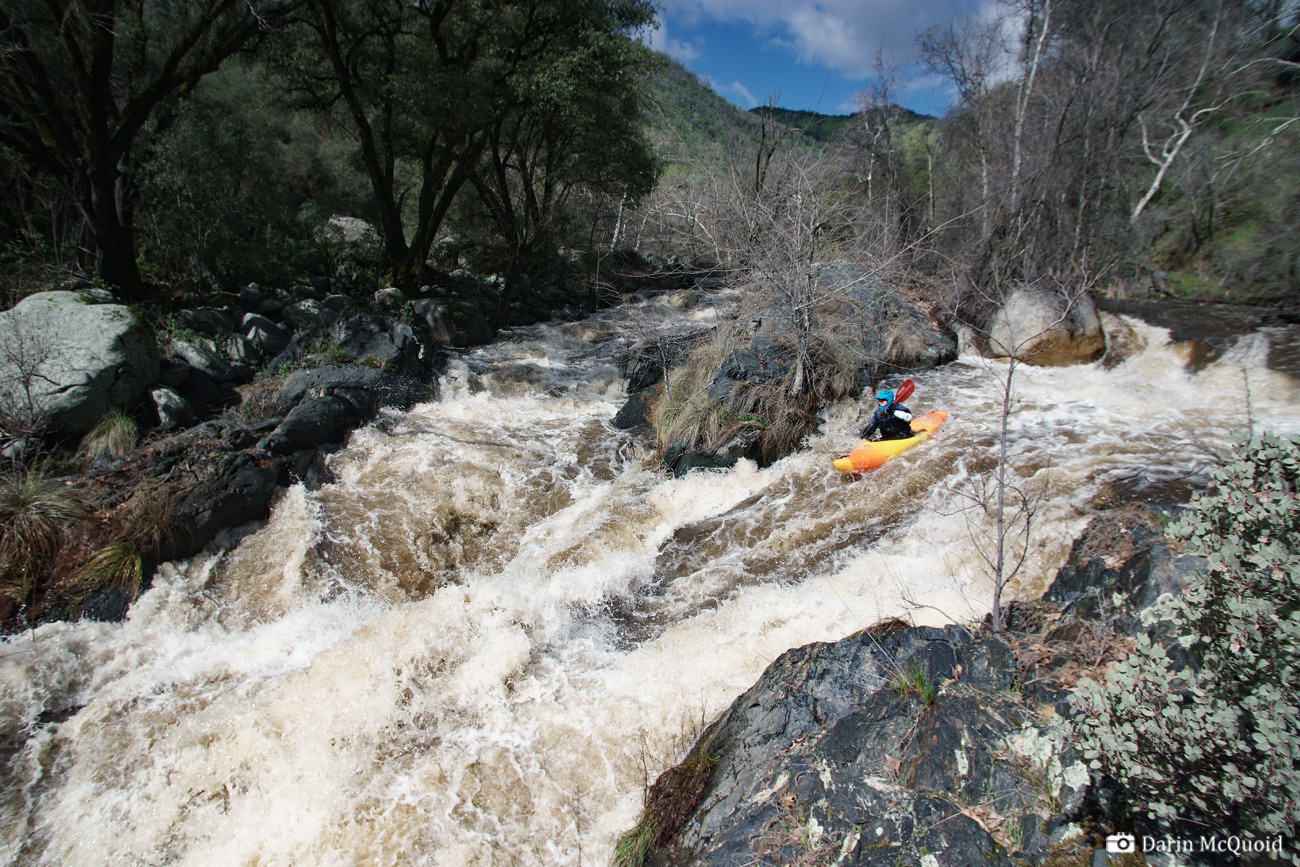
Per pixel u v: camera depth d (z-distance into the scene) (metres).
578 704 4.86
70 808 4.30
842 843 2.88
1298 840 2.22
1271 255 13.06
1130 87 14.68
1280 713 2.22
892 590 5.60
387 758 4.50
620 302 19.25
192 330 9.48
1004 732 3.08
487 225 19.77
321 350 9.94
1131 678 2.59
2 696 4.82
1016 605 4.37
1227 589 2.56
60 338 7.26
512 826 4.03
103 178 9.88
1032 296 10.77
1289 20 15.71
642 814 3.92
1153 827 2.52
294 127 18.94
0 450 6.48
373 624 5.57
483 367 11.77
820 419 8.98
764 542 6.72
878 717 3.40
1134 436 7.50
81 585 5.66
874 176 18.28
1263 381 8.58
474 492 7.72
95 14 9.05
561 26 15.92
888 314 11.12
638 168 20.95
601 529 7.15
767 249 9.23
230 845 4.12
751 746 3.61
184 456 6.84
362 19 14.18
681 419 8.53
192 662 5.44
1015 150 13.70
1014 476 6.80
